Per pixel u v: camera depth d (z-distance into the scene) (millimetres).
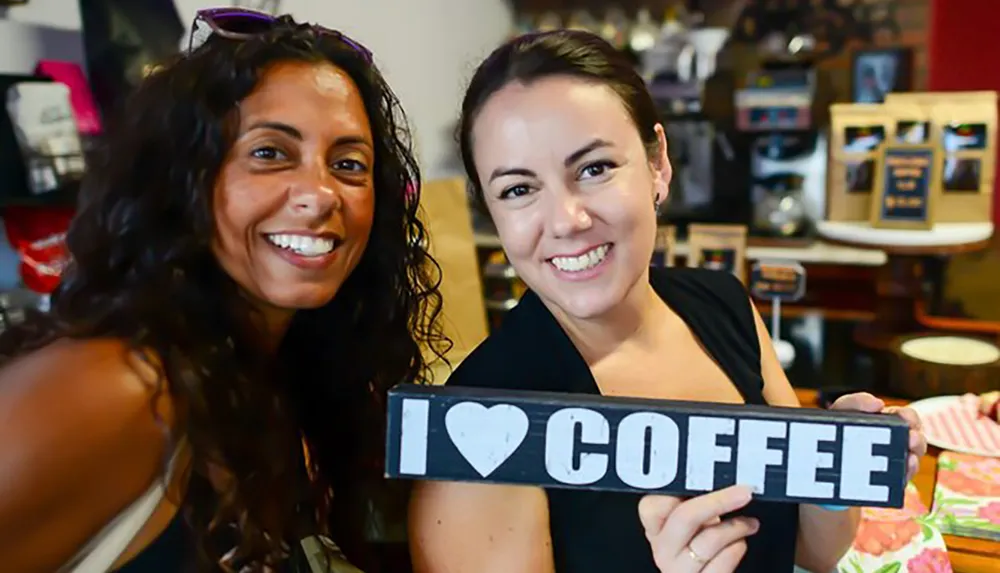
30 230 1812
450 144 3328
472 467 709
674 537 698
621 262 815
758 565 916
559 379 862
